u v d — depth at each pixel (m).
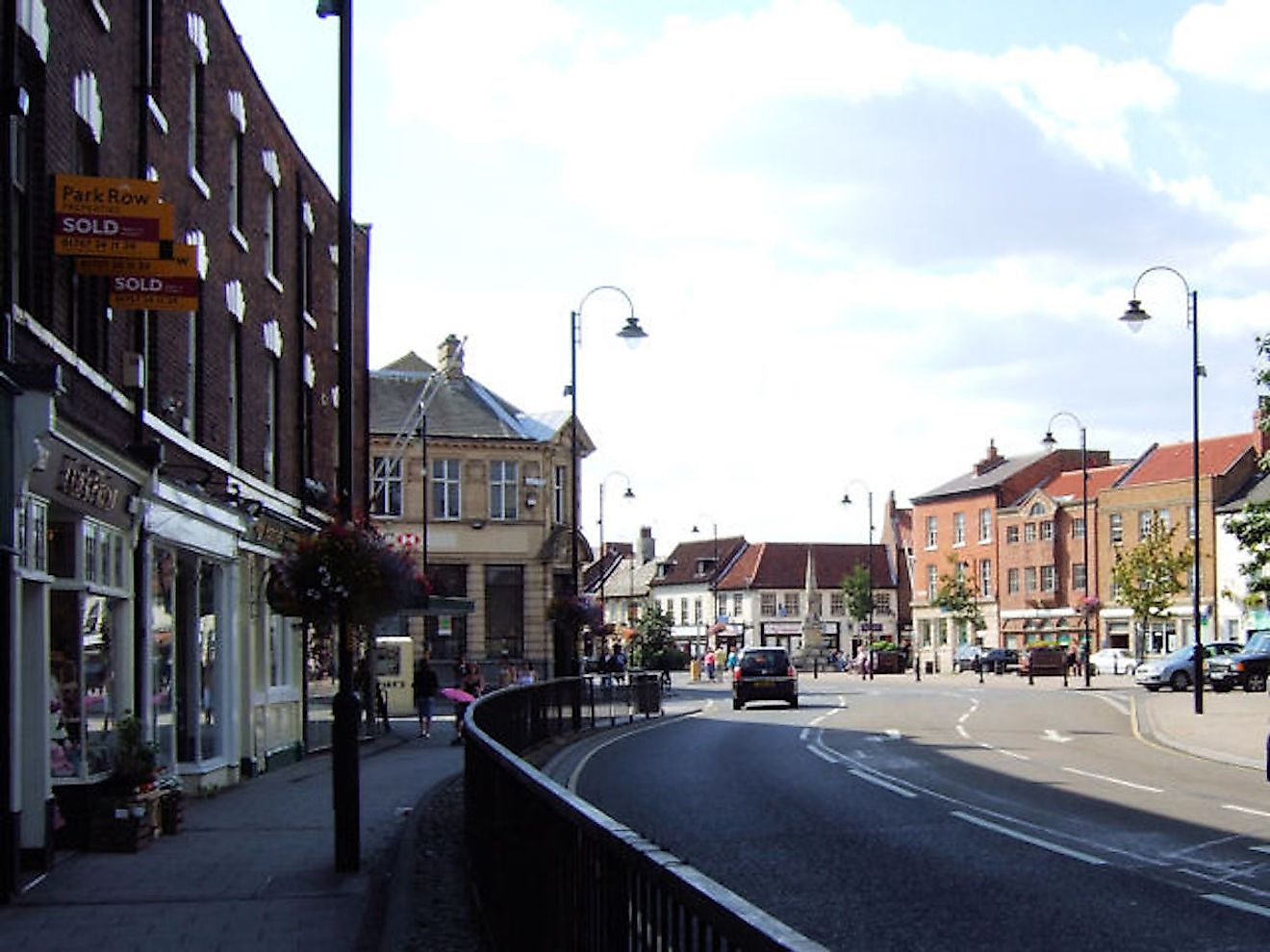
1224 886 11.38
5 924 10.09
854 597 109.44
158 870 12.48
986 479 98.00
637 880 4.93
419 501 61.41
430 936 9.57
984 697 50.75
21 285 12.77
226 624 21.02
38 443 11.16
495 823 9.07
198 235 19.34
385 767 24.19
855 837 14.58
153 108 17.16
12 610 11.01
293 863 12.93
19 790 11.38
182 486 17.69
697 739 31.16
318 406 28.33
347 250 13.46
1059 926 9.77
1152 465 84.69
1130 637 83.12
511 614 62.41
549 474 63.78
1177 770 22.14
